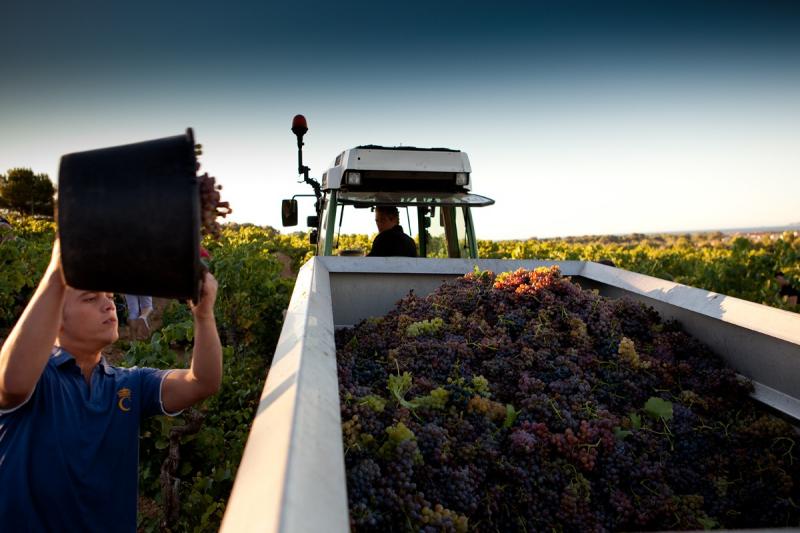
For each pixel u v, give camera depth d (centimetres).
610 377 269
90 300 192
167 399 215
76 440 185
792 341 237
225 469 383
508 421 229
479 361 281
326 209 586
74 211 137
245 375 593
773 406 248
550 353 280
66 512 182
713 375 271
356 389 225
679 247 2516
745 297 1175
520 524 193
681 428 243
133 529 207
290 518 88
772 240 1502
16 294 994
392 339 309
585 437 218
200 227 148
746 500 213
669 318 333
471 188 568
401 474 176
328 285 306
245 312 862
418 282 410
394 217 598
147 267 137
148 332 901
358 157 529
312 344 177
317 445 116
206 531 339
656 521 204
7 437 177
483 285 352
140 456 376
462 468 199
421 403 227
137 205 135
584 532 194
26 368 160
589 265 431
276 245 1858
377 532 158
